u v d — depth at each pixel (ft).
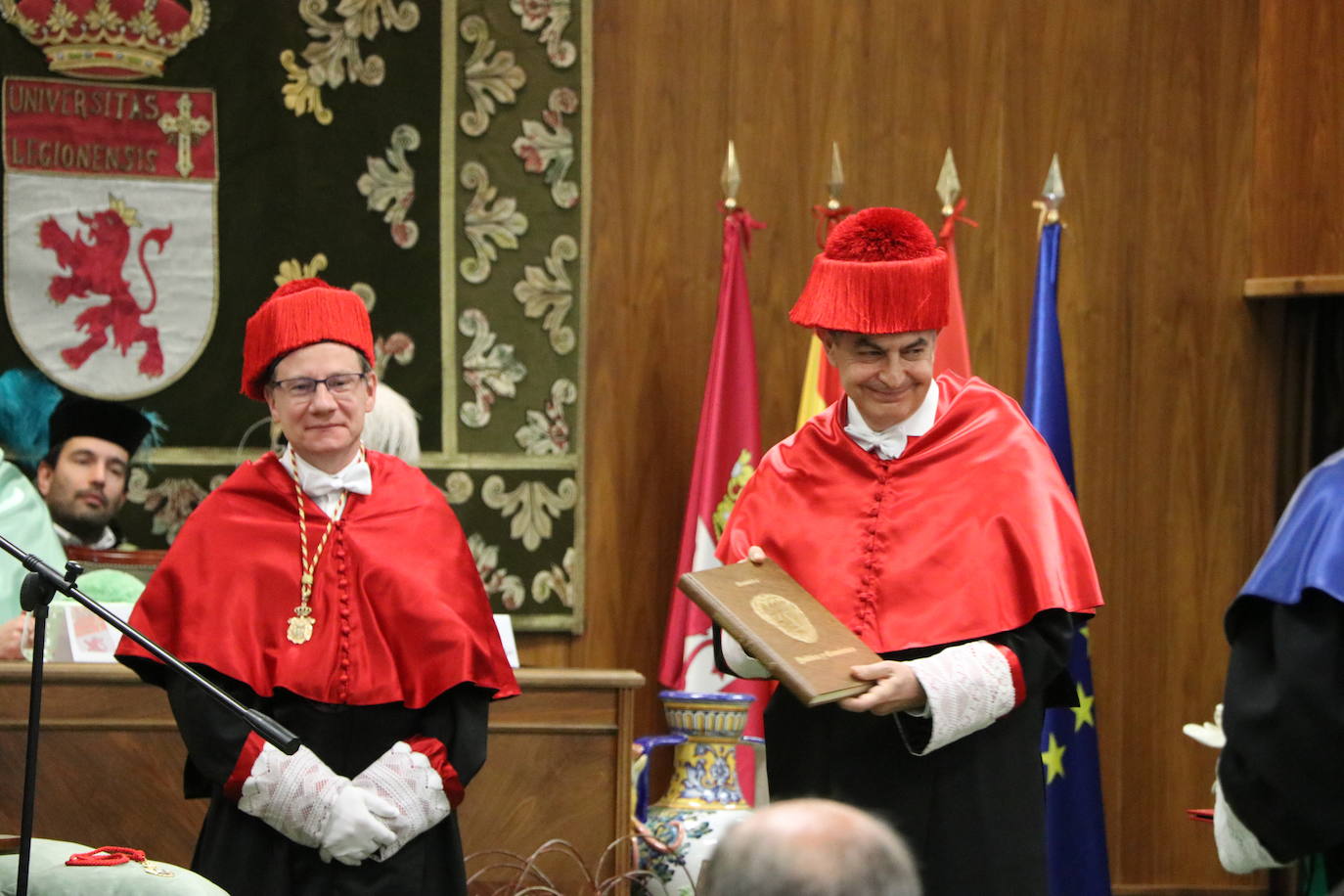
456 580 18.62
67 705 23.49
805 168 35.58
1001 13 36.14
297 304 18.45
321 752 17.65
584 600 34.83
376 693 17.74
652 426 35.22
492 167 34.60
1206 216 36.52
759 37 35.53
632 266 35.24
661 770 34.86
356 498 18.74
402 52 34.27
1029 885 17.49
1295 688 14.66
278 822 17.08
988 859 17.46
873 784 17.84
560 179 34.65
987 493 18.25
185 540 18.38
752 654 16.96
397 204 34.27
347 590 18.17
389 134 34.24
